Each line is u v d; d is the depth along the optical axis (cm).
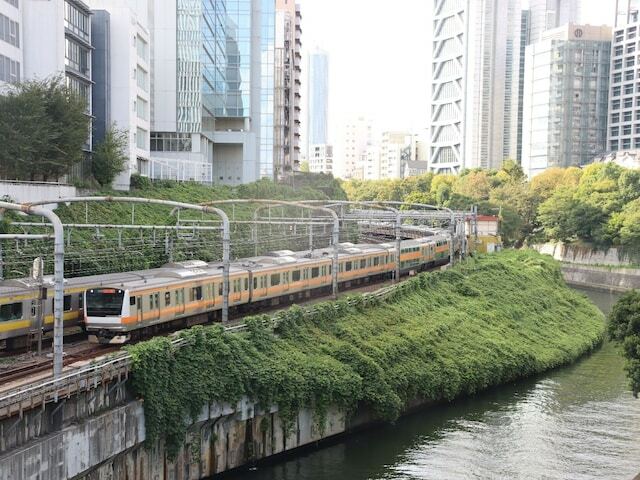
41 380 2762
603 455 3866
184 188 8425
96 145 7406
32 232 4903
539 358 5566
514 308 6612
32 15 6181
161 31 9588
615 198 11562
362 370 4134
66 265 4791
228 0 11188
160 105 9650
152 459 3178
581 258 12212
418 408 4562
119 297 3684
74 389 2723
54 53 6231
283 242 7719
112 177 7181
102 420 2859
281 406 3678
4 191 4931
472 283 6912
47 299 3603
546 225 12450
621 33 19150
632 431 4244
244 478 3491
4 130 5434
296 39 16212
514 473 3606
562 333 6506
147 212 6775
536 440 4072
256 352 3750
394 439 4047
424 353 4738
